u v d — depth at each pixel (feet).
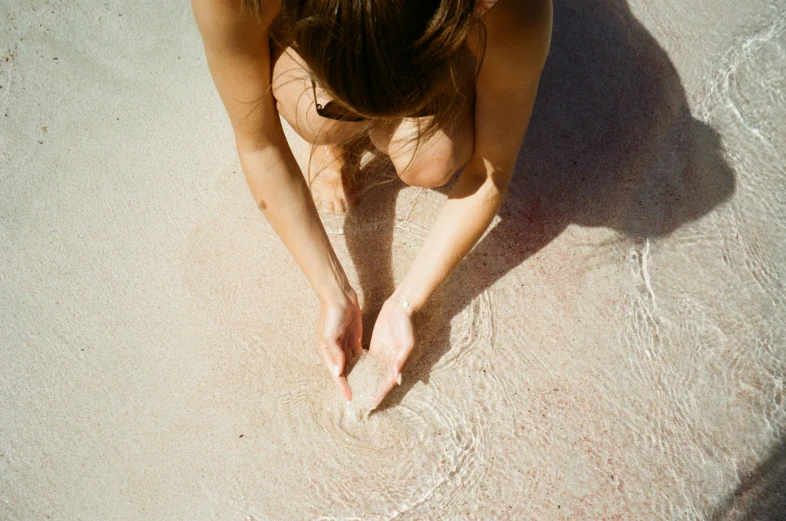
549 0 4.25
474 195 5.70
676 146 7.05
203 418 5.99
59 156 7.11
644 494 5.68
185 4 7.82
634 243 6.66
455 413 5.99
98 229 6.79
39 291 6.52
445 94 4.18
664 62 7.45
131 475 5.78
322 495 5.70
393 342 5.83
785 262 6.52
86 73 7.50
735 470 5.73
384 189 6.84
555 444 5.88
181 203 6.89
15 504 5.66
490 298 6.45
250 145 5.17
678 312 6.37
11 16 7.70
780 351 6.17
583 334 6.31
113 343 6.31
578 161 7.01
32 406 6.04
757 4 7.69
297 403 6.03
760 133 7.07
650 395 6.07
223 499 5.69
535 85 4.77
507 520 5.60
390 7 2.89
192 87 7.45
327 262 5.62
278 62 4.84
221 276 6.56
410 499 5.68
